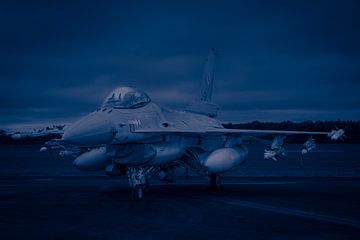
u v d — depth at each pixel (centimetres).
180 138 1662
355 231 923
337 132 1703
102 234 900
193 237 869
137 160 1459
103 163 1706
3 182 2145
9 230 944
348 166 3381
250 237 868
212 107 2292
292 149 8712
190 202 1392
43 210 1232
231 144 1808
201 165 1700
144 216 1123
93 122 1335
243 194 1612
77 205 1334
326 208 1246
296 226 977
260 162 4166
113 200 1452
